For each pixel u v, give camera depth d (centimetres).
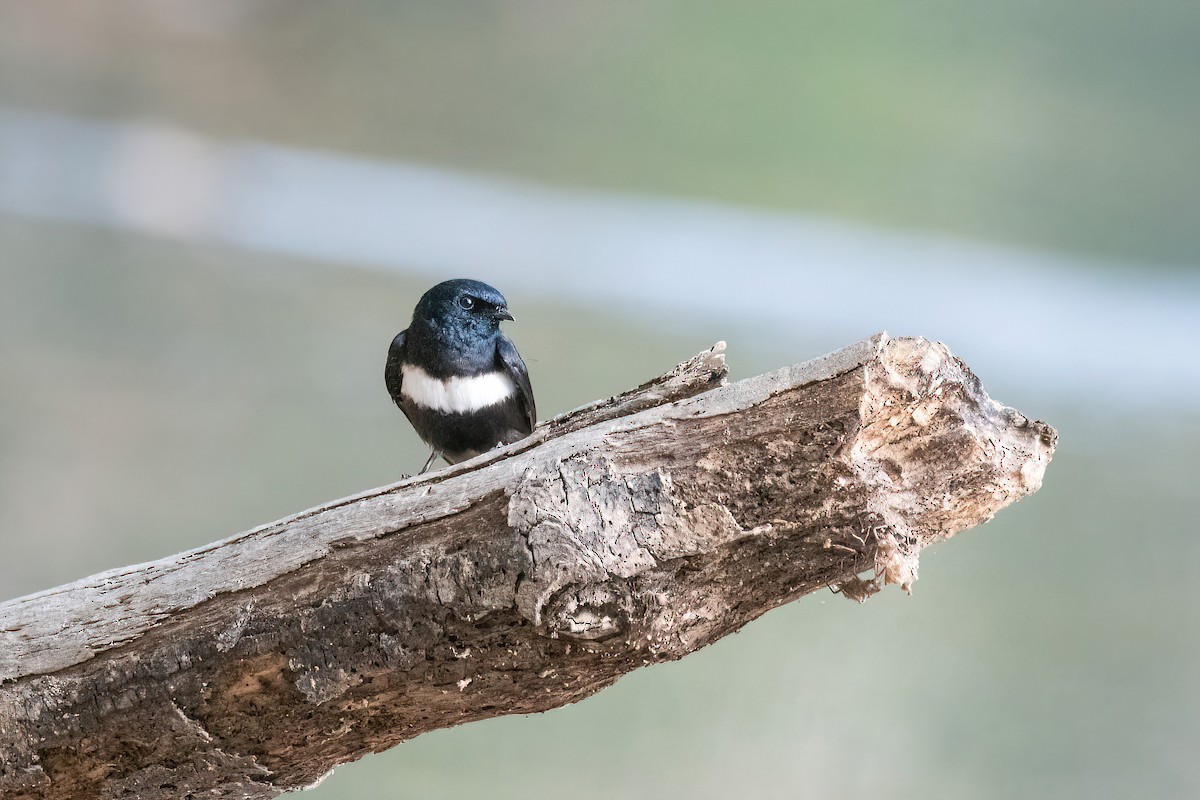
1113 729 1248
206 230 2592
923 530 459
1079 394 2103
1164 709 1297
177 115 3177
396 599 464
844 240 2784
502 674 471
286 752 504
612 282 2469
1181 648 1398
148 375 1934
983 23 3897
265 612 478
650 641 452
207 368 1991
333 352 2086
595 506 446
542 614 448
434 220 2764
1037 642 1392
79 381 1862
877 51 3794
